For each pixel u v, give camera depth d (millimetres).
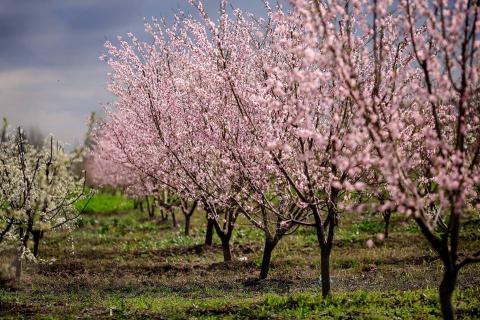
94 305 12656
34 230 19094
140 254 22312
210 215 18875
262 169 13617
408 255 18359
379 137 8086
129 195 35625
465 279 13836
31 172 17562
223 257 21297
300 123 10086
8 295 14273
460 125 7941
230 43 14266
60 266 19531
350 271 16938
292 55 12391
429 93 8180
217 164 16391
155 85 17500
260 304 11977
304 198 11609
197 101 15016
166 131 17266
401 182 8117
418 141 11531
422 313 10609
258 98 10391
